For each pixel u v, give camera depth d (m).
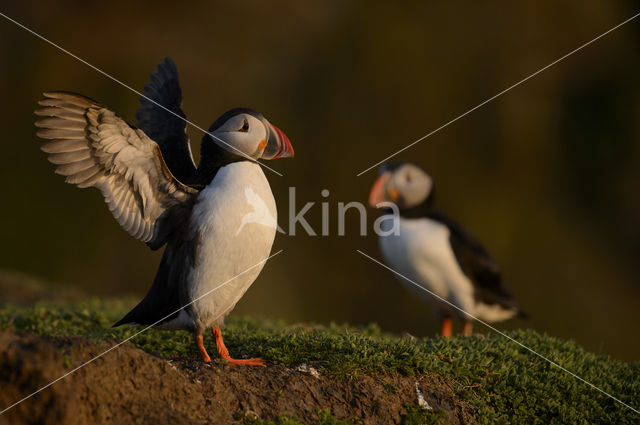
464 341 5.80
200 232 4.73
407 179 8.18
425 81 19.41
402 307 17.12
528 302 17.47
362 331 7.01
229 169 4.92
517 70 19.89
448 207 18.44
